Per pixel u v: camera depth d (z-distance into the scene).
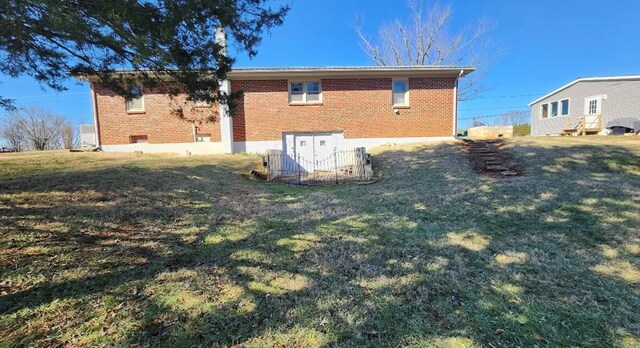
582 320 2.63
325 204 6.84
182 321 2.68
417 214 5.82
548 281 3.30
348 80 14.38
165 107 13.96
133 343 2.39
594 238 4.41
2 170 8.01
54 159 10.38
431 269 3.63
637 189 6.64
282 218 5.77
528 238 4.50
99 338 2.45
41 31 3.97
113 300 2.99
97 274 3.50
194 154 13.54
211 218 5.70
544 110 24.72
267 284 3.33
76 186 6.52
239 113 14.14
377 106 14.49
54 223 4.78
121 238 4.57
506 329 2.53
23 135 32.72
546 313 2.73
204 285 3.30
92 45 4.73
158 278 3.45
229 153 13.80
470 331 2.51
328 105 14.36
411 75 14.40
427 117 14.63
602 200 6.00
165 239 4.64
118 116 13.90
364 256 4.02
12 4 3.39
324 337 2.47
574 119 21.17
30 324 2.59
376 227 5.14
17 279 3.27
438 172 9.81
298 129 14.32
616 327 2.53
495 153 11.52
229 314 2.78
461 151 12.21
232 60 5.82
